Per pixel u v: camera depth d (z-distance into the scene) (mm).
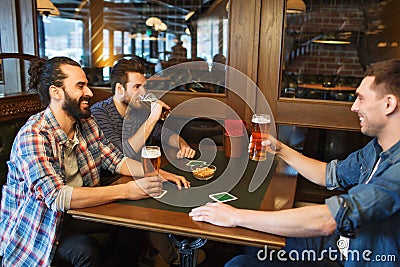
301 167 1601
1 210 1585
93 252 1498
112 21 5262
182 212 1229
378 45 4203
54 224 1401
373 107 1146
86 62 4336
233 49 2336
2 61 2727
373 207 1021
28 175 1378
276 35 2256
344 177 1506
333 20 4172
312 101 2279
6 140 1839
